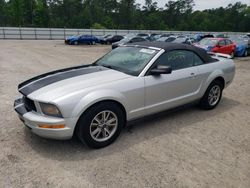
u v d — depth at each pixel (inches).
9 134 161.6
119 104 148.9
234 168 128.8
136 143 152.3
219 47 581.0
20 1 2913.4
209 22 3909.9
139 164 130.7
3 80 322.7
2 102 225.8
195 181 118.1
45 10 3161.9
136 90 152.3
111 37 1411.2
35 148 144.9
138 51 178.7
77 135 139.9
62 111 128.9
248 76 377.4
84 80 147.9
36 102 134.1
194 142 154.9
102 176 120.7
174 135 163.6
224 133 168.6
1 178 118.0
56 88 139.5
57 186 113.7
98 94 136.9
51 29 1739.7
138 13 3949.3
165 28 3794.3
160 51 169.0
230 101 240.4
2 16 2994.6
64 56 661.9
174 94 175.3
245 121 189.9
